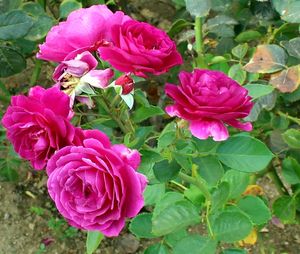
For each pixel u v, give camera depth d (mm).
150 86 885
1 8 665
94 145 372
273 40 713
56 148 393
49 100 396
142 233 544
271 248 819
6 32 616
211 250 469
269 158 463
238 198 573
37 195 935
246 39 750
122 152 383
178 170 465
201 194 544
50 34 424
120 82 419
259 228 688
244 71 652
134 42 410
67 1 701
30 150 405
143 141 473
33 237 897
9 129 399
